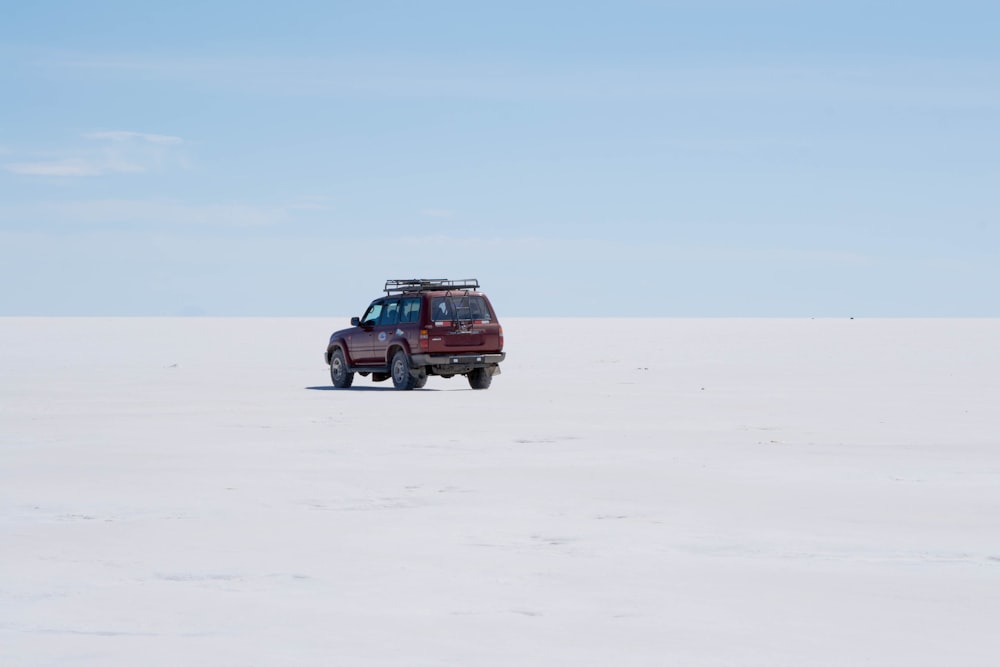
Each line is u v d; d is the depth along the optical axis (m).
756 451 16.02
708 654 6.34
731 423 20.08
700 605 7.46
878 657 6.29
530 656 6.30
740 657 6.29
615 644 6.54
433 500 11.84
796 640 6.62
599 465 14.55
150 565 8.70
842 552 9.21
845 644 6.54
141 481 13.15
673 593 7.79
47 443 17.08
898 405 24.00
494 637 6.68
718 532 10.05
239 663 6.16
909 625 6.96
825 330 105.25
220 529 10.22
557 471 14.00
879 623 7.00
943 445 16.66
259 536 9.88
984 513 10.99
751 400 25.52
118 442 17.19
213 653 6.35
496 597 7.68
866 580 8.19
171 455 15.60
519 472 13.91
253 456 15.49
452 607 7.40
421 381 29.56
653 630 6.83
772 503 11.60
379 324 30.42
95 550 9.27
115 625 6.96
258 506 11.48
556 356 52.91
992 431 18.59
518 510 11.23
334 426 19.64
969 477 13.41
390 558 8.96
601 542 9.62
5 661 6.20
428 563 8.77
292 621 7.05
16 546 9.42
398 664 6.14
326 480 13.23
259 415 21.81
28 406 23.94
